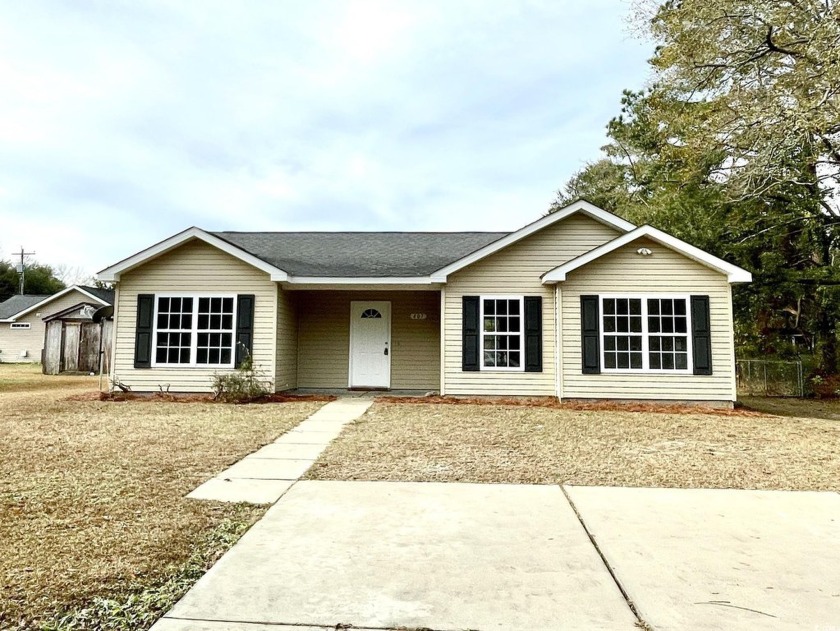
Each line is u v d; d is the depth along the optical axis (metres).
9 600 2.73
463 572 3.12
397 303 13.83
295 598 2.79
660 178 18.39
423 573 3.10
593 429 8.04
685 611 2.68
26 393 13.16
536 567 3.20
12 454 6.07
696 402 10.65
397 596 2.81
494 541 3.62
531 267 11.76
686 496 4.75
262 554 3.37
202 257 11.99
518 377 11.51
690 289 10.84
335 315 13.86
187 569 3.15
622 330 11.20
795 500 4.65
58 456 6.00
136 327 11.91
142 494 4.60
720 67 13.27
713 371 10.64
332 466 5.73
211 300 11.97
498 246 11.55
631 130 21.17
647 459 6.14
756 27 12.38
